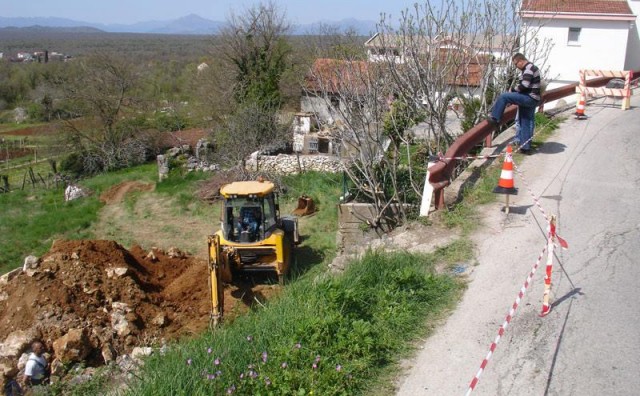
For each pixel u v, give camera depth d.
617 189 10.69
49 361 10.88
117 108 39.81
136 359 9.56
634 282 7.52
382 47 14.02
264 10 37.84
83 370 10.42
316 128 30.94
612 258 8.19
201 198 24.50
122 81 40.91
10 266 19.97
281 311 7.44
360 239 14.70
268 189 14.70
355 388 5.94
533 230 9.21
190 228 21.50
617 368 5.88
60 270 13.09
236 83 36.06
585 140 13.80
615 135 14.16
